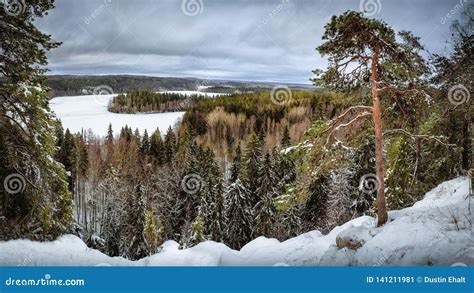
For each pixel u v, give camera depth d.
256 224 33.41
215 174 46.38
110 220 37.16
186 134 63.59
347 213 27.33
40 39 11.57
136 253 30.88
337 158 11.19
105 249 35.88
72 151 50.38
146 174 47.25
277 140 68.25
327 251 10.45
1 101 11.74
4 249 10.98
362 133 11.59
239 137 83.56
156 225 26.47
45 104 12.83
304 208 32.53
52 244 12.26
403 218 9.86
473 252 7.53
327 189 28.09
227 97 110.94
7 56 11.32
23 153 12.20
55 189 13.17
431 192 15.39
